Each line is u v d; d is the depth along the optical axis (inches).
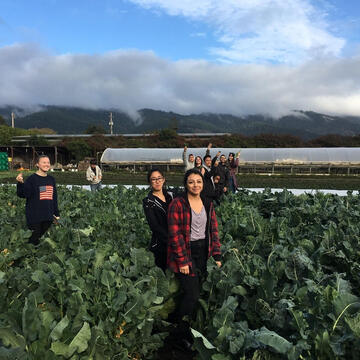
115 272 156.7
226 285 153.2
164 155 1760.6
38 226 269.1
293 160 1626.5
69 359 111.7
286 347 109.3
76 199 432.5
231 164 568.7
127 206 367.6
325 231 216.7
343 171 1626.5
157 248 185.5
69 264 149.1
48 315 120.8
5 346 107.2
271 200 396.5
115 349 135.0
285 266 163.5
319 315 125.8
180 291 173.0
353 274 177.8
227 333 120.1
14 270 172.4
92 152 2359.7
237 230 250.5
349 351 111.8
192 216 168.4
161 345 153.2
